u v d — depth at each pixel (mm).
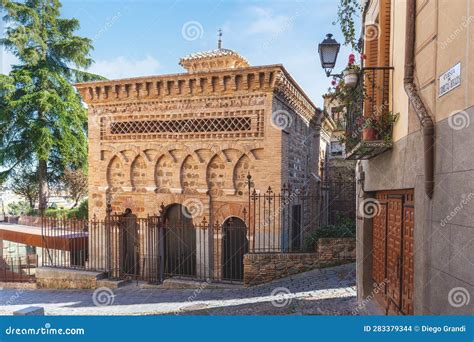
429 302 3986
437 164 3820
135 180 13914
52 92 21141
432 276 3912
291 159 13641
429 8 4133
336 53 8367
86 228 15383
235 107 12516
